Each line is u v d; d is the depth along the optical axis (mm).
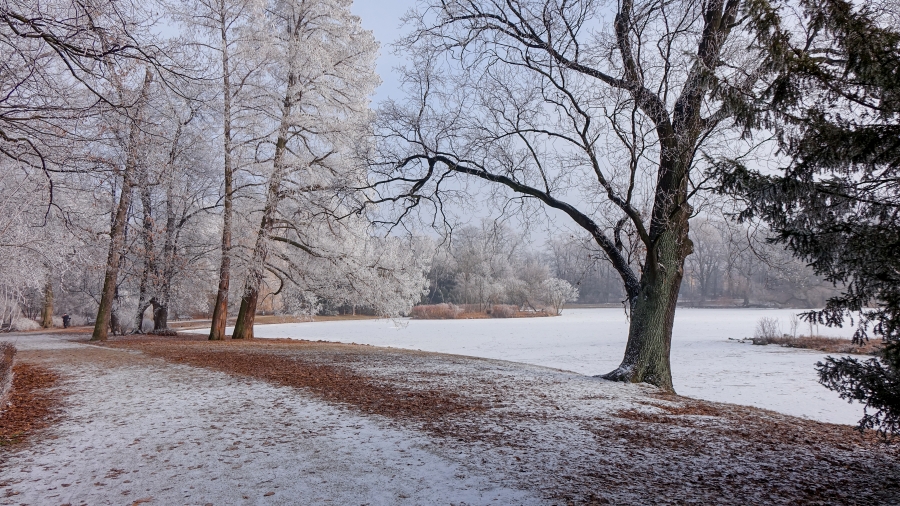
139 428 7098
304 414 7945
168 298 25828
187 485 5023
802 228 5066
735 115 5930
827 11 4676
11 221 12688
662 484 5121
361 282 24094
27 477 5277
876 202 4738
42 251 13789
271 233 23234
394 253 24641
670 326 12172
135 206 24578
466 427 7242
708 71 6395
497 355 21641
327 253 23688
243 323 25000
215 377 11445
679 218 11680
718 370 17719
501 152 11992
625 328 39875
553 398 9469
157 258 23984
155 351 17000
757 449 6461
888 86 4309
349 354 17156
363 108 22469
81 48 6766
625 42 10836
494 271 68312
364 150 13180
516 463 5695
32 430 7027
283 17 22547
